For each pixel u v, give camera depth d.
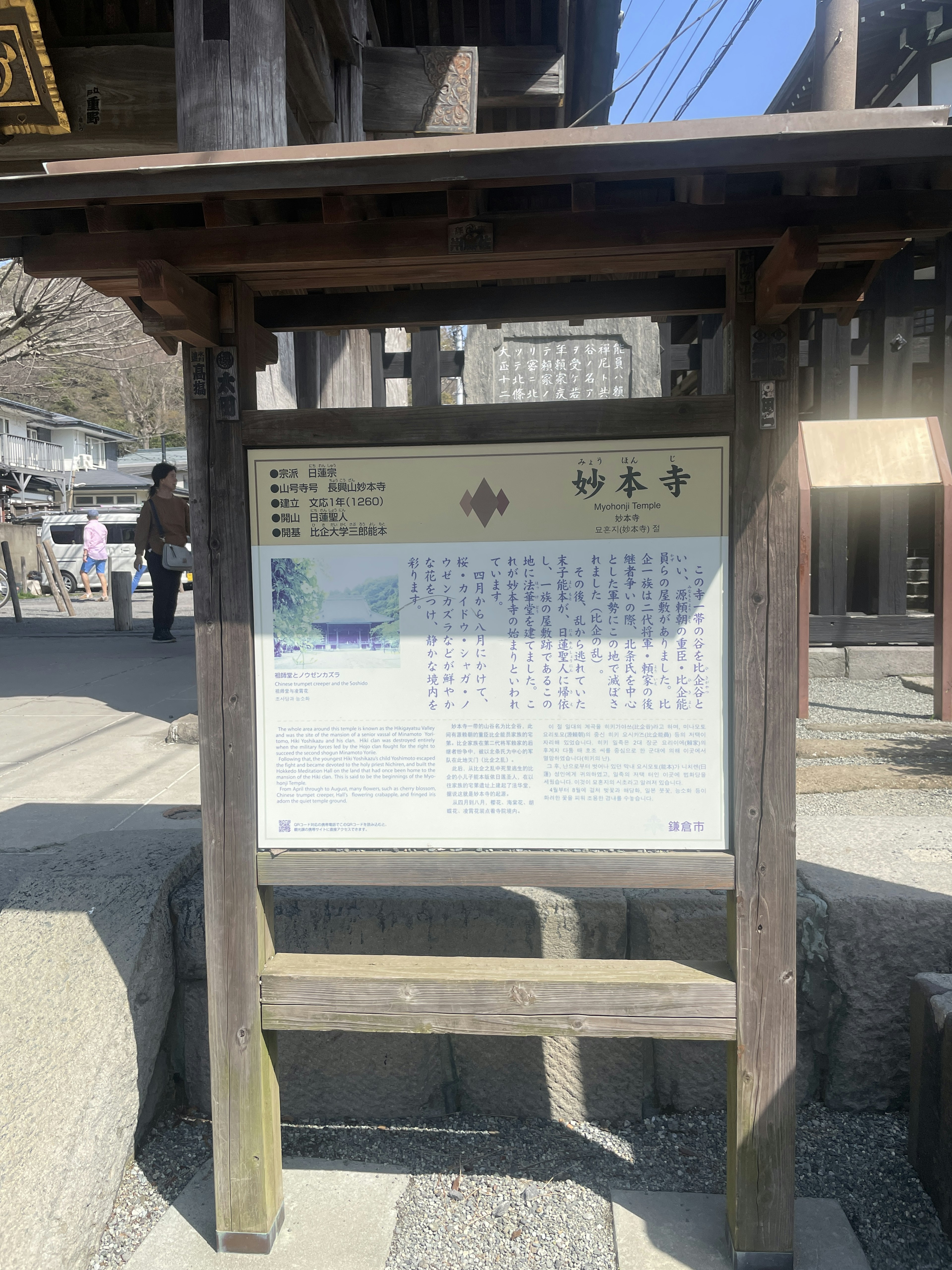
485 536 1.90
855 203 1.64
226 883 1.97
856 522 6.89
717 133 1.44
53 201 1.60
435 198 1.67
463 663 1.92
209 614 1.94
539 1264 2.02
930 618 6.52
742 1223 1.93
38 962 2.33
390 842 1.95
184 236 1.75
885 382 6.42
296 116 4.90
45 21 4.71
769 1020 1.89
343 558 1.92
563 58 6.95
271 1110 2.07
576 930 2.42
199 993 2.53
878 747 4.38
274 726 1.96
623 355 7.76
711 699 1.89
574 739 1.92
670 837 1.91
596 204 1.68
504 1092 2.55
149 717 5.26
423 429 1.87
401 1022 1.94
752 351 1.80
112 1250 2.09
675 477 1.86
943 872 2.54
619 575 1.88
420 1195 2.25
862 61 11.09
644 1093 2.52
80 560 22.28
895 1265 2.00
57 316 11.77
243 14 3.34
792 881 1.88
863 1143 2.36
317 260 1.76
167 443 49.12
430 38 6.95
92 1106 2.10
